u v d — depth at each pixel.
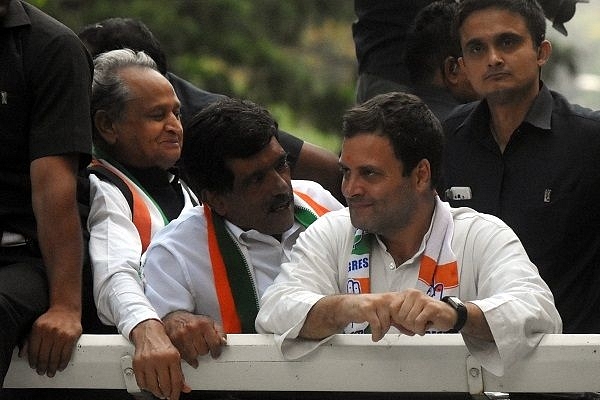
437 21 17.95
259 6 45.03
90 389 13.62
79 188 14.73
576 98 42.19
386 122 12.53
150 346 12.54
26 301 13.16
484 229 12.89
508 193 15.12
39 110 13.83
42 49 13.88
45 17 14.11
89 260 14.23
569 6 19.23
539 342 11.97
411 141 12.54
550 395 12.64
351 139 12.62
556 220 14.91
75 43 14.03
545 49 15.40
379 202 12.56
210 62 41.69
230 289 13.77
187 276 13.73
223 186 13.79
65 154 13.73
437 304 11.62
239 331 13.72
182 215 14.20
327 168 18.16
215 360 12.51
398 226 12.74
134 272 13.82
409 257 12.93
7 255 13.94
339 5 46.78
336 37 51.25
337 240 13.15
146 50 17.48
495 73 15.04
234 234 13.96
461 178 15.41
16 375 13.09
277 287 12.79
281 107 44.00
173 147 15.38
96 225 14.39
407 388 12.16
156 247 13.88
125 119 15.27
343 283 13.03
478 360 11.90
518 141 15.13
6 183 13.94
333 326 12.05
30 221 14.05
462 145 15.52
